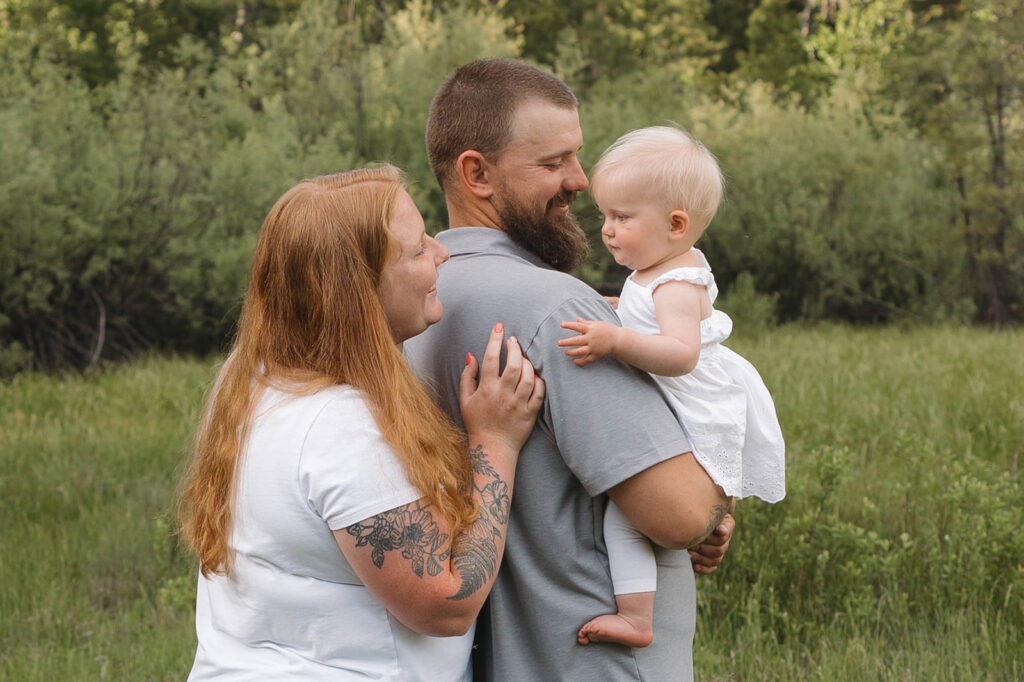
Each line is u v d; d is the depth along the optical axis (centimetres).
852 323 1753
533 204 225
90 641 454
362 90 1544
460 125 227
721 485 213
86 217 1259
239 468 188
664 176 228
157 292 1341
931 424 744
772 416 235
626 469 199
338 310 187
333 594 186
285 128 1438
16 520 636
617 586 209
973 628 422
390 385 186
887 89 1897
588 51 2117
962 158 1677
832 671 393
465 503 190
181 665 429
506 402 199
